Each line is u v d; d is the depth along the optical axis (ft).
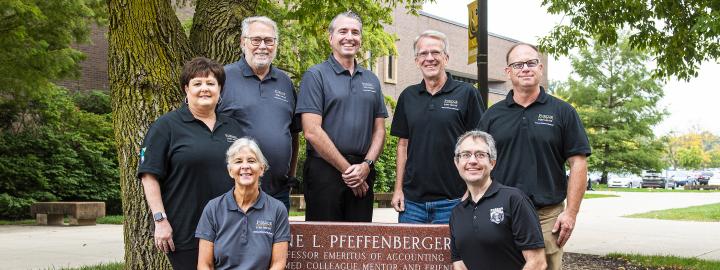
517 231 14.11
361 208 18.08
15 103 54.80
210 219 14.12
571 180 15.58
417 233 15.78
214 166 14.56
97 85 72.74
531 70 15.66
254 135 16.37
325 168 17.81
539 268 14.03
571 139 15.70
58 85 68.54
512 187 14.85
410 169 18.29
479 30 27.58
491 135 16.12
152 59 19.20
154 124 14.79
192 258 14.62
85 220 49.55
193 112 14.83
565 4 34.96
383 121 18.53
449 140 17.90
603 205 80.69
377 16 41.88
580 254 32.55
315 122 17.29
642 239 40.42
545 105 15.90
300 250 15.81
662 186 171.63
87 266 27.45
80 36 53.47
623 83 154.10
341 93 17.62
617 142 153.58
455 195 17.94
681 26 32.17
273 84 17.02
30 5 41.68
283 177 16.94
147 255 18.72
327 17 37.29
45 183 55.21
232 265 13.97
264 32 16.44
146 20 19.24
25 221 52.54
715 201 90.43
